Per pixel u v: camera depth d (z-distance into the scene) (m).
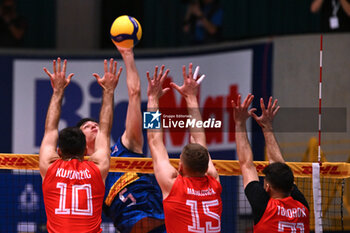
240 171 13.95
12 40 33.59
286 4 30.22
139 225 14.20
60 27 33.81
